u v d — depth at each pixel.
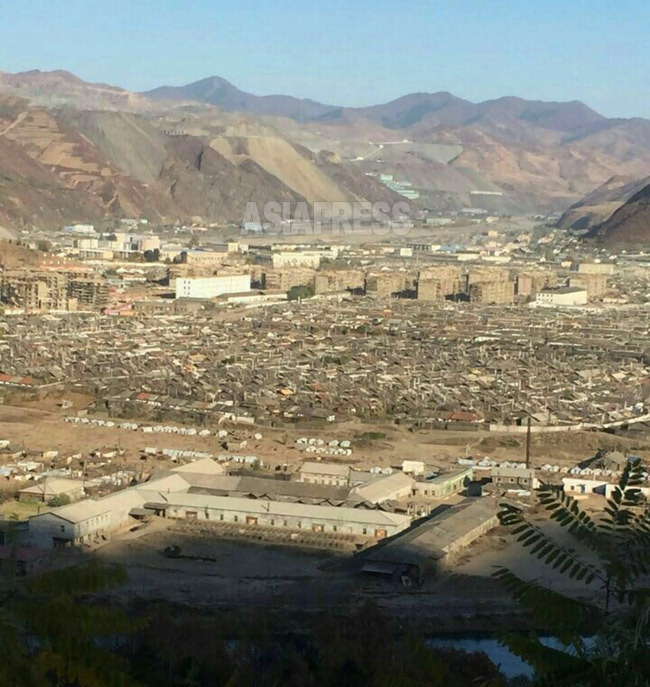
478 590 118.81
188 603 111.69
